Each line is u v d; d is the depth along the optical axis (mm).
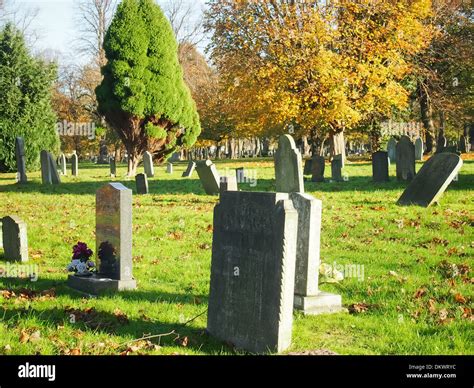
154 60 27453
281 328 5078
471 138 52375
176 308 6410
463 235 9711
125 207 7145
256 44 29219
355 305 6441
